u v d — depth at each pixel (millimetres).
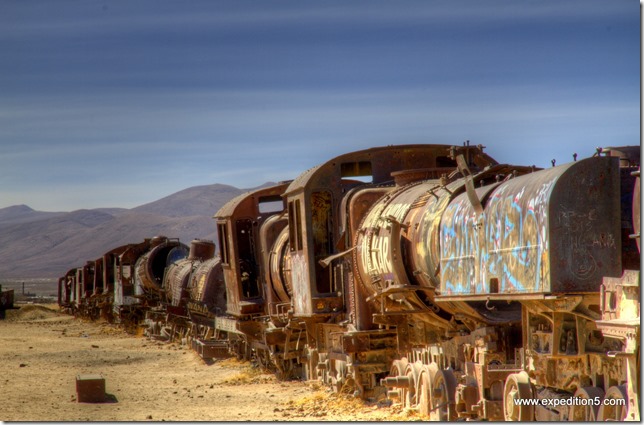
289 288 22969
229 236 27172
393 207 16422
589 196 10000
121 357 33531
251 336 27328
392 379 16172
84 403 20016
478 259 11797
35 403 19844
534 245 10188
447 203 13625
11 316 65250
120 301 53094
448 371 14266
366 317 18312
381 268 16125
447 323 14961
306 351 23938
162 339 43656
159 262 48906
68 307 70750
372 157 20719
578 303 9891
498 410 12500
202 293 34750
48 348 37688
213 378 26047
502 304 13211
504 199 11195
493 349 12586
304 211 20109
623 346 9516
